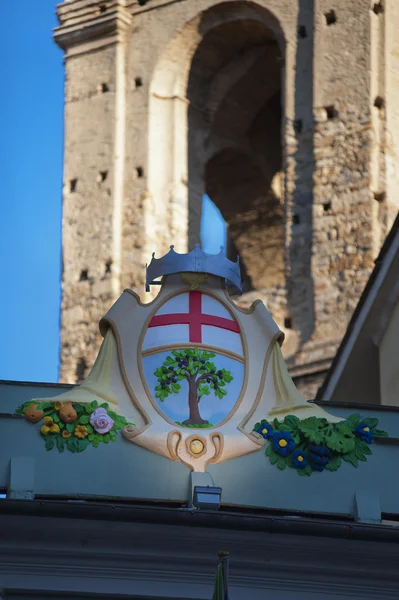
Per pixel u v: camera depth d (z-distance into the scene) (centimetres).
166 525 2327
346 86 5778
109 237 5962
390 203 5675
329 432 2481
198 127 6016
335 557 2366
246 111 6025
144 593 2325
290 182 5738
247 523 2331
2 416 2447
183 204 5941
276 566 2356
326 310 5559
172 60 6059
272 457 2461
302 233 5681
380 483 2475
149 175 5981
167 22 6066
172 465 2441
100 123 6112
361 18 5822
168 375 2494
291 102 5800
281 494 2452
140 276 5903
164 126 6012
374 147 5709
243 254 5922
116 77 6116
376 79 5781
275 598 2352
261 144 6012
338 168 5712
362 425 2495
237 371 2512
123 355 2505
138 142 6041
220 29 5991
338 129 5747
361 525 2352
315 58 5809
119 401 2484
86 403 2458
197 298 2544
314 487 2462
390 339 3306
